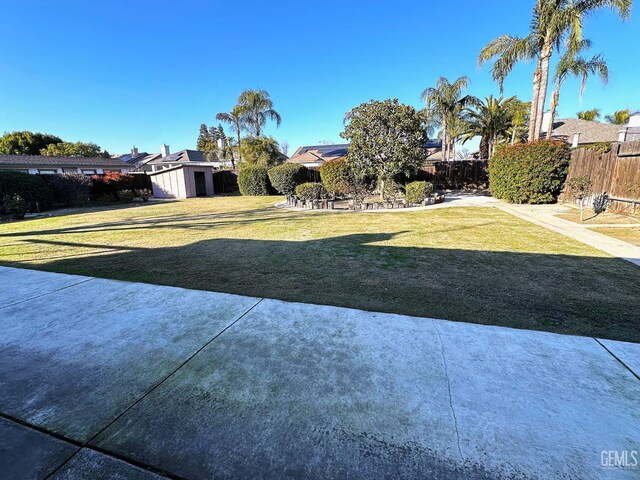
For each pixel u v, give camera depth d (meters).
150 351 2.12
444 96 21.41
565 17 11.86
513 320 2.48
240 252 4.89
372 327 2.37
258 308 2.75
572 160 9.59
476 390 1.66
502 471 1.20
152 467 1.26
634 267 3.72
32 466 1.28
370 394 1.64
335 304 2.86
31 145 32.66
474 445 1.32
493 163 11.45
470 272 3.65
